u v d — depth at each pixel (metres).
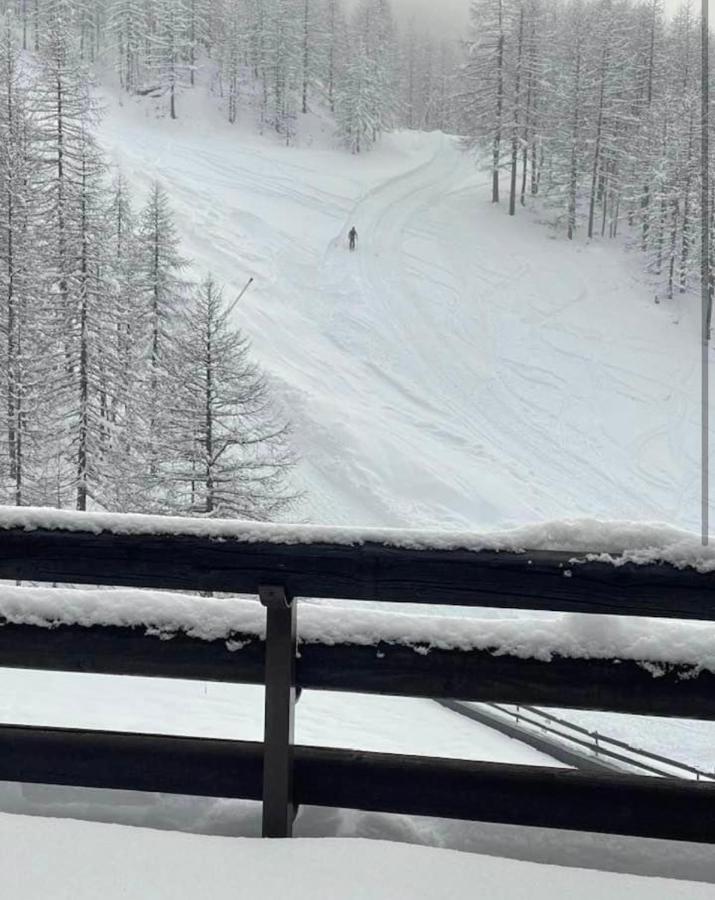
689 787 2.52
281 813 2.63
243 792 2.72
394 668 2.64
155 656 2.73
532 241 62.06
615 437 39.12
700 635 2.50
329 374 40.28
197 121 84.31
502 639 2.58
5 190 26.58
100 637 2.75
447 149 90.56
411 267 54.97
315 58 95.56
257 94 92.00
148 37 84.94
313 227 59.69
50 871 2.41
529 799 2.59
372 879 2.38
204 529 2.62
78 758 2.80
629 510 33.53
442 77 135.38
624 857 2.63
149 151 70.75
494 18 66.62
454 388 41.69
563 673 2.54
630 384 43.81
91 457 23.64
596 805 2.56
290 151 81.44
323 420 34.16
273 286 49.06
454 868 2.44
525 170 68.19
